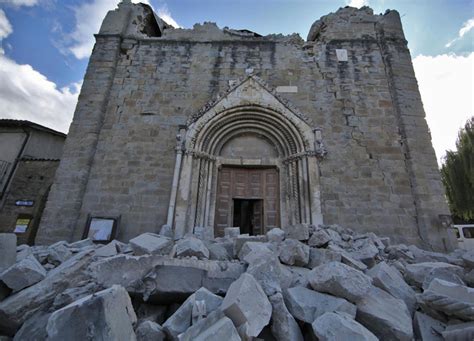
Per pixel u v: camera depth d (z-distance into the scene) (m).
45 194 14.77
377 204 9.33
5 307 2.99
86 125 10.58
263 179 10.66
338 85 11.38
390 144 10.23
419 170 9.61
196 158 10.06
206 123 10.48
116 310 2.40
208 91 11.47
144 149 10.37
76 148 10.20
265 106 10.73
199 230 8.18
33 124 17.09
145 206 9.48
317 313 2.97
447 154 23.11
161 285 3.53
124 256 3.74
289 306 3.17
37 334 2.81
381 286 3.61
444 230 8.74
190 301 2.92
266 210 10.13
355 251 5.90
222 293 3.66
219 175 10.64
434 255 5.86
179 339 2.35
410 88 11.09
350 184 9.66
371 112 10.82
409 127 10.30
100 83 11.42
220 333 2.31
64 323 2.27
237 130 11.07
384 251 6.54
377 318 2.95
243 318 2.56
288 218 9.56
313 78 11.59
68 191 9.49
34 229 13.99
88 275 3.80
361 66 11.76
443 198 9.20
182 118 10.95
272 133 10.88
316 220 8.95
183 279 3.65
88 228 8.93
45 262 4.79
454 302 2.85
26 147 16.80
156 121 10.87
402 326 2.87
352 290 3.08
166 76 11.78
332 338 2.46
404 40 12.16
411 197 9.39
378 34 12.47
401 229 8.95
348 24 12.79
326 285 3.21
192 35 12.86
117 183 9.82
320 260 4.61
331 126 10.59
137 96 11.37
